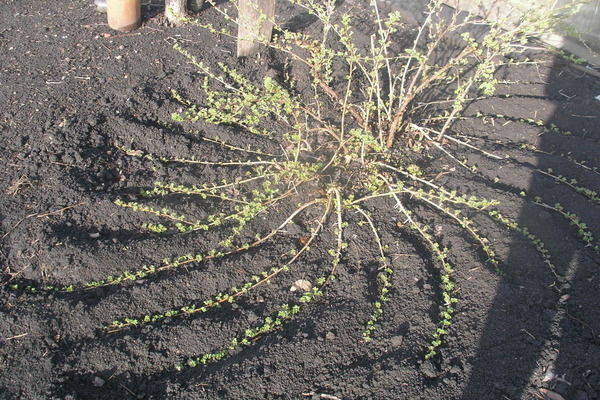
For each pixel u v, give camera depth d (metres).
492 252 1.21
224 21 1.98
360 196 1.35
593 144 1.56
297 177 1.34
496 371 0.99
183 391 0.96
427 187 1.40
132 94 1.56
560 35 2.04
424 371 0.99
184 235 1.21
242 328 1.06
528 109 1.69
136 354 1.01
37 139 1.40
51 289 1.11
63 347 1.02
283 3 2.13
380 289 1.15
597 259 1.21
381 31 1.34
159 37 1.85
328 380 0.98
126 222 1.24
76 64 1.70
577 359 1.02
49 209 1.23
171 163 1.41
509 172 1.44
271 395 0.96
